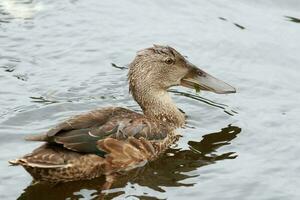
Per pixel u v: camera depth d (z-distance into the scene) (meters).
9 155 13.91
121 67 17.72
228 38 19.16
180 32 19.44
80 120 13.17
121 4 20.78
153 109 15.25
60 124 13.00
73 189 12.89
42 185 12.99
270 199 12.80
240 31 19.52
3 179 13.17
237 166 13.81
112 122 13.55
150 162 13.94
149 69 15.23
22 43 18.48
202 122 15.52
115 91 16.69
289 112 15.92
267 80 17.31
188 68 15.67
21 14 19.86
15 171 13.43
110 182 13.14
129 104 16.17
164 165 13.84
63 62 17.83
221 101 16.45
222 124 15.41
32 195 12.71
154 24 19.83
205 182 13.24
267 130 15.13
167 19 20.11
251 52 18.59
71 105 15.91
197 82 15.72
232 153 14.29
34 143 14.34
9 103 15.85
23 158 12.30
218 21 20.05
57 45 18.52
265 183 13.25
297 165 13.88
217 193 12.89
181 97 16.62
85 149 12.91
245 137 14.88
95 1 20.84
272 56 18.42
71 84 16.83
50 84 16.77
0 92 16.28
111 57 18.14
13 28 19.12
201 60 18.19
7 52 18.03
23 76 17.05
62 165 12.58
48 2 20.55
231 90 15.72
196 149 14.43
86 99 16.25
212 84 15.75
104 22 19.75
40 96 16.23
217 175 13.49
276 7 20.78
